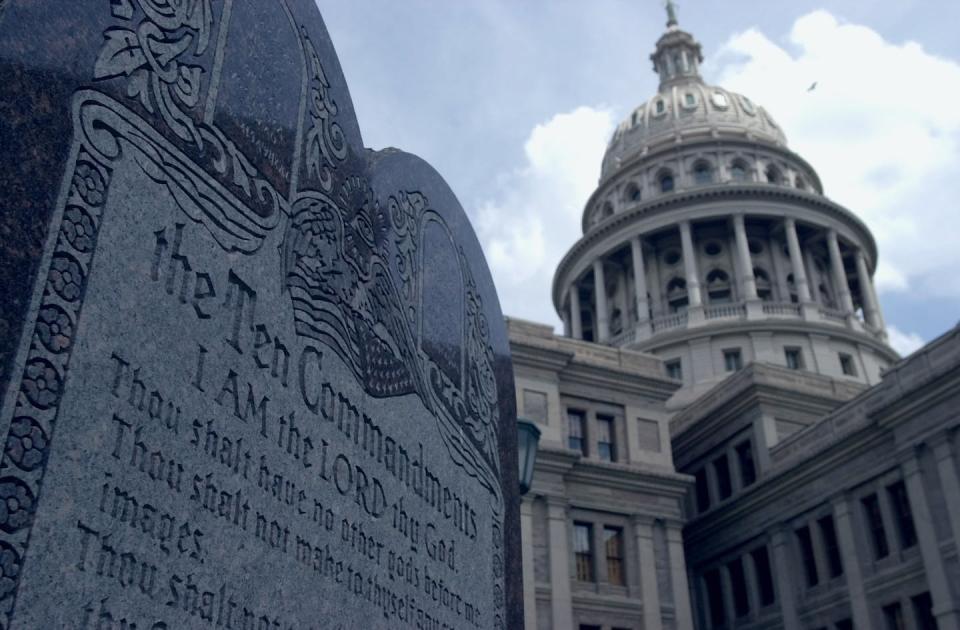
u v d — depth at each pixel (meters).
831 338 70.88
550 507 38.34
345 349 6.01
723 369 68.31
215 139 4.90
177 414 4.27
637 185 87.06
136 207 4.24
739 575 43.12
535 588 36.47
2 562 3.28
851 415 37.97
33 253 3.66
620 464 41.06
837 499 37.50
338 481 5.62
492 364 9.28
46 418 3.56
